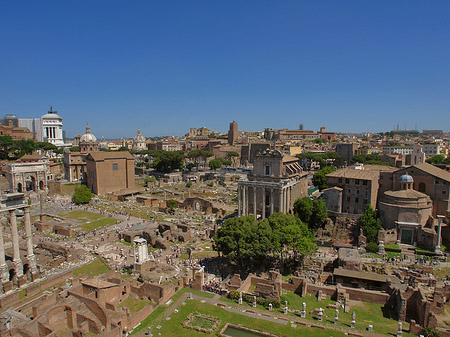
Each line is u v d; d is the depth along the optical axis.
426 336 48.31
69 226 109.38
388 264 77.31
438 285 67.81
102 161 174.75
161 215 134.38
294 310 55.81
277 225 79.12
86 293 57.06
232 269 77.69
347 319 53.53
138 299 60.41
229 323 50.03
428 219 89.50
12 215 68.19
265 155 111.31
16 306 59.44
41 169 173.88
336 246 90.75
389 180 106.44
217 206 152.12
